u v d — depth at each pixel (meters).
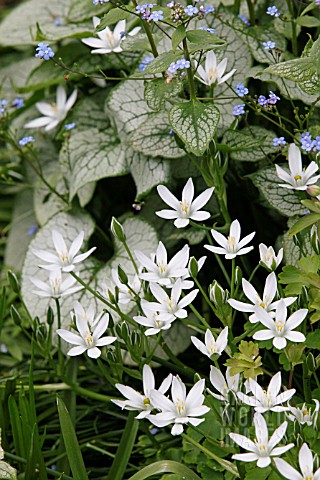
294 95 0.86
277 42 0.89
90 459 0.85
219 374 0.68
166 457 0.78
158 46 0.91
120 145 0.93
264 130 0.86
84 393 0.82
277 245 0.86
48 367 0.90
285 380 0.81
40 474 0.76
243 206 0.92
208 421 0.73
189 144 0.75
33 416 0.77
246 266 0.86
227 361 0.68
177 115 0.77
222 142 0.85
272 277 0.70
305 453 0.62
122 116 0.91
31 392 0.77
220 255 0.91
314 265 0.71
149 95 0.78
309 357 0.68
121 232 0.74
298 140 0.80
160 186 0.75
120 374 0.75
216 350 0.69
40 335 0.78
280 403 0.69
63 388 0.82
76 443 0.73
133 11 0.78
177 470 0.73
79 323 0.73
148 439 0.82
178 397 0.67
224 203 0.80
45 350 0.79
